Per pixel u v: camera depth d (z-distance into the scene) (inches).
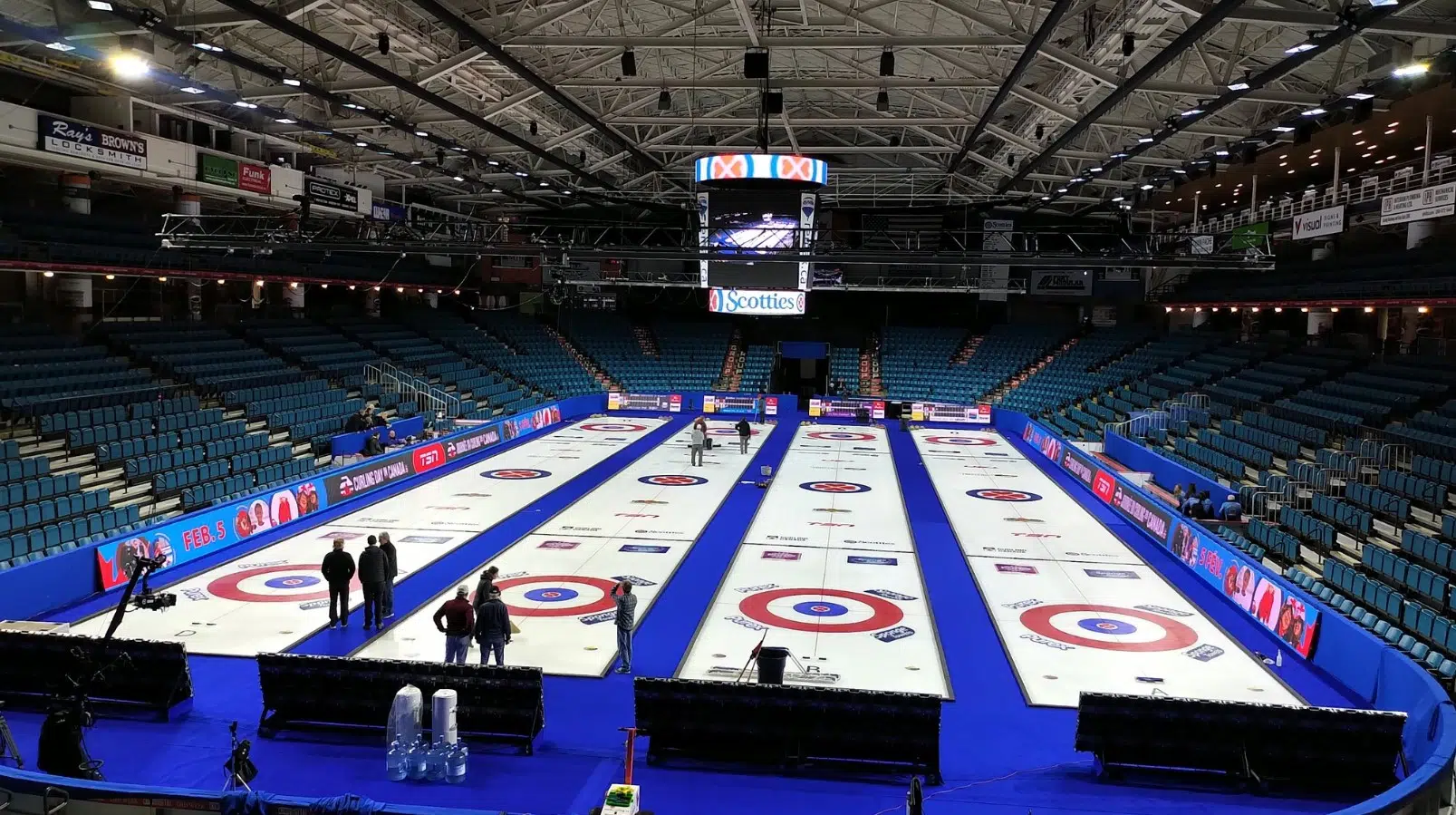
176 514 913.5
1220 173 1518.2
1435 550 725.3
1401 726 441.4
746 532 962.7
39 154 992.2
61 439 950.4
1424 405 1139.3
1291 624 645.3
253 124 1380.4
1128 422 1471.5
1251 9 715.4
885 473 1330.0
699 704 466.6
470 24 837.8
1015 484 1263.5
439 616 546.9
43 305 1306.6
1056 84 1237.7
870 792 438.9
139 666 513.7
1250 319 1841.8
